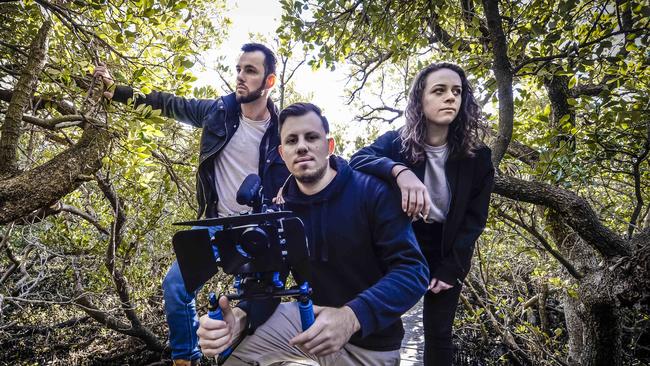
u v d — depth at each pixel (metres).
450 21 4.90
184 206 6.41
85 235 6.62
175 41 3.10
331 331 1.20
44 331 8.80
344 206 1.66
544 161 3.59
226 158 2.68
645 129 3.47
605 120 3.29
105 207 6.27
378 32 4.05
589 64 3.17
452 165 2.23
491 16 3.18
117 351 8.65
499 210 4.27
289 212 1.19
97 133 2.98
